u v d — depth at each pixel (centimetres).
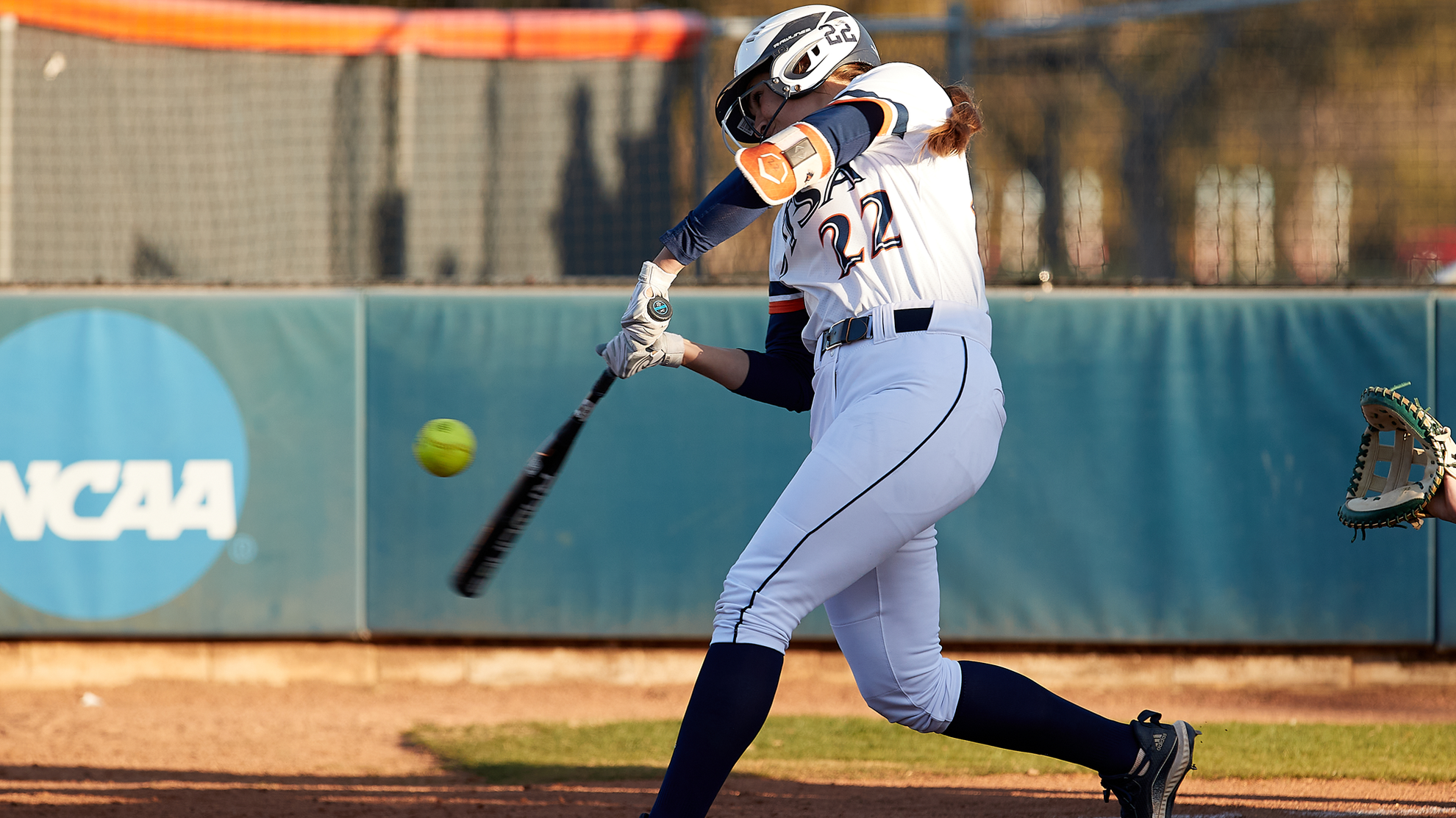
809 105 901
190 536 1891
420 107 3122
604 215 3159
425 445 1070
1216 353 1841
